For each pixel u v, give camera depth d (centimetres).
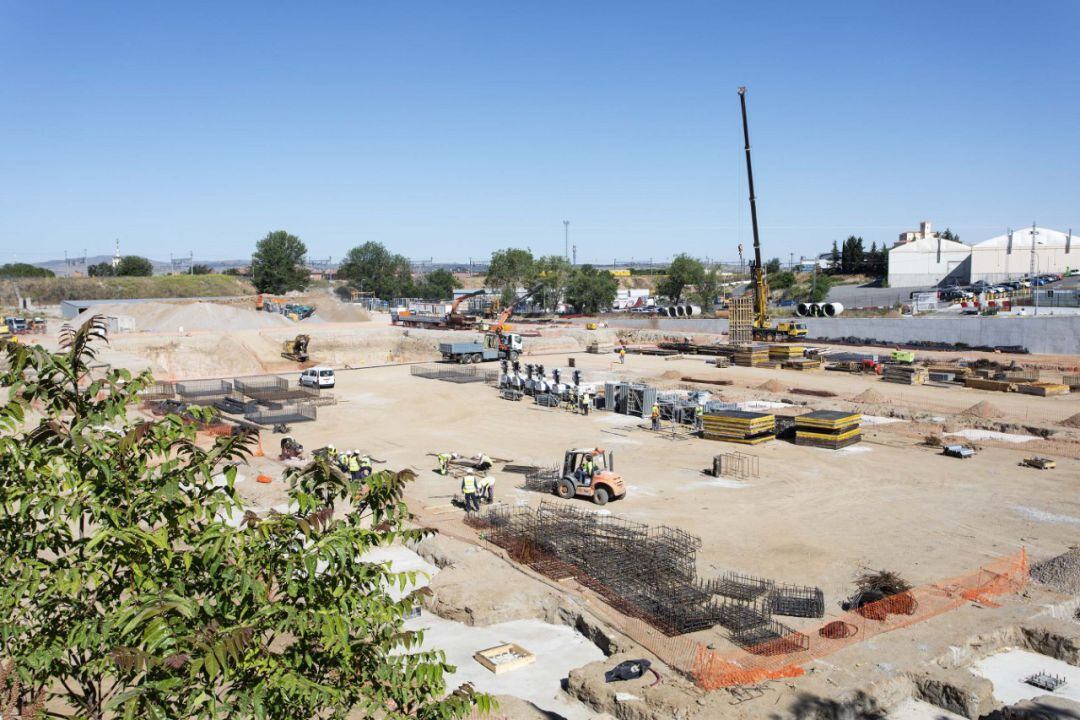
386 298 19375
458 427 4812
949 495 3198
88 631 704
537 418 5072
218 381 6500
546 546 2412
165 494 761
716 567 2359
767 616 1955
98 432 812
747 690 1561
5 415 731
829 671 1655
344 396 5925
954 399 5547
